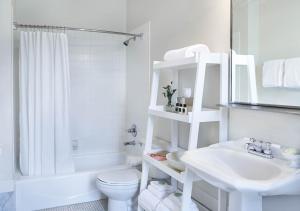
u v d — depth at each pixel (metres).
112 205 2.33
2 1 2.26
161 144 2.33
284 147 1.27
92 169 2.82
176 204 1.69
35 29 2.99
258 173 1.25
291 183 1.04
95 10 3.36
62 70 2.64
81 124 3.34
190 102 1.91
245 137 1.55
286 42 1.27
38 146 2.59
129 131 3.20
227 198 1.68
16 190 2.39
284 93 1.28
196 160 1.28
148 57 2.79
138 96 3.08
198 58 1.53
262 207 1.45
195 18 1.99
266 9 1.38
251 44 1.47
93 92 3.38
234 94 1.59
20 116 2.56
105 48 3.42
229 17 1.66
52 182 2.52
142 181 2.06
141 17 2.98
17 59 2.90
